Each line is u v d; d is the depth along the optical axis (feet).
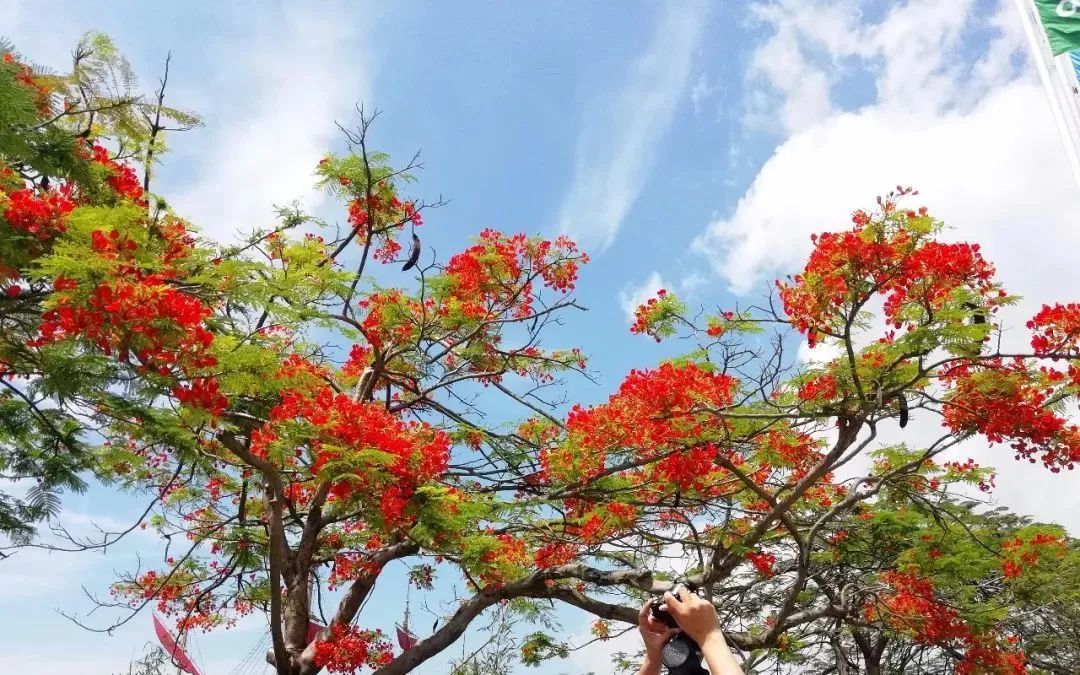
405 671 29.84
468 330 38.40
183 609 40.16
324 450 23.06
